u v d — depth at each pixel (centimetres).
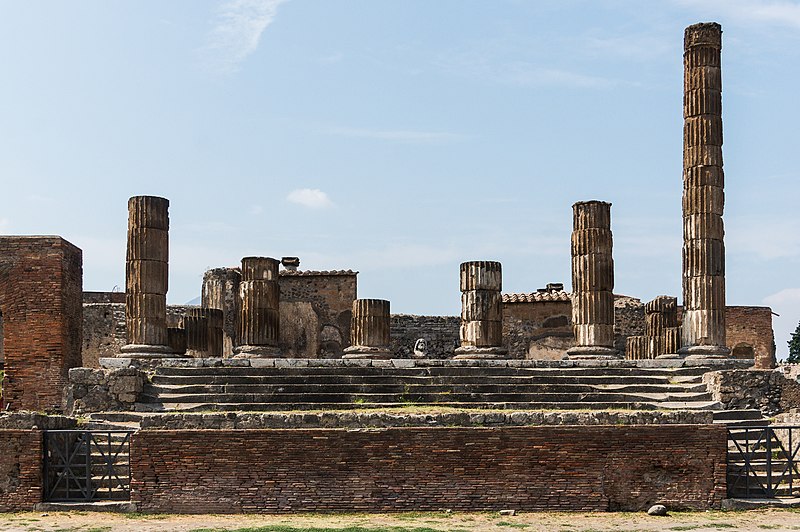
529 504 1994
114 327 4394
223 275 4497
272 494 1961
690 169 3069
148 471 1955
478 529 1778
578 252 3097
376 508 1970
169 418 1986
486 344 3106
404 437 1988
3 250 3259
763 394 2472
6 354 3238
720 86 3083
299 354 4488
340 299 4525
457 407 2377
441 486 1984
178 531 1742
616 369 2692
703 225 3038
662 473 2020
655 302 3853
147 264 2927
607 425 2023
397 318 4828
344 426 1997
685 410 2202
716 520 1895
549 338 4762
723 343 3030
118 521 1850
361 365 2658
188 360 2648
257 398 2375
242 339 3238
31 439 1953
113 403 2327
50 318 3238
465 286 3138
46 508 1938
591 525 1838
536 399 2438
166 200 2981
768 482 2056
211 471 1959
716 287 3028
